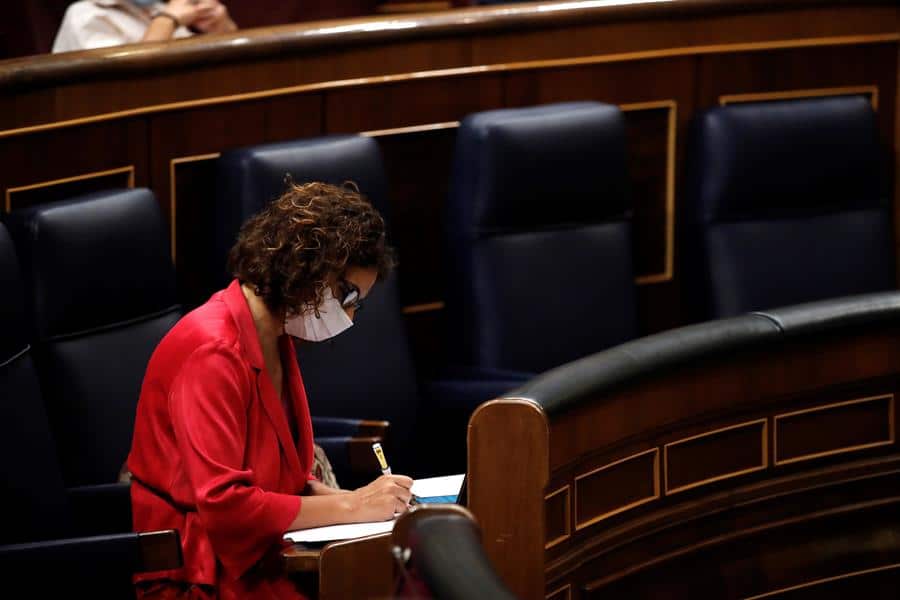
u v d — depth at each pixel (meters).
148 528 7.08
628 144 12.52
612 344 11.22
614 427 7.48
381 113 11.35
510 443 6.66
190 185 10.46
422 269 11.82
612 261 11.29
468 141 10.81
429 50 11.48
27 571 6.76
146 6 12.31
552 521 7.09
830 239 12.27
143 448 7.12
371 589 6.65
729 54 12.79
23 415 7.65
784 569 8.62
